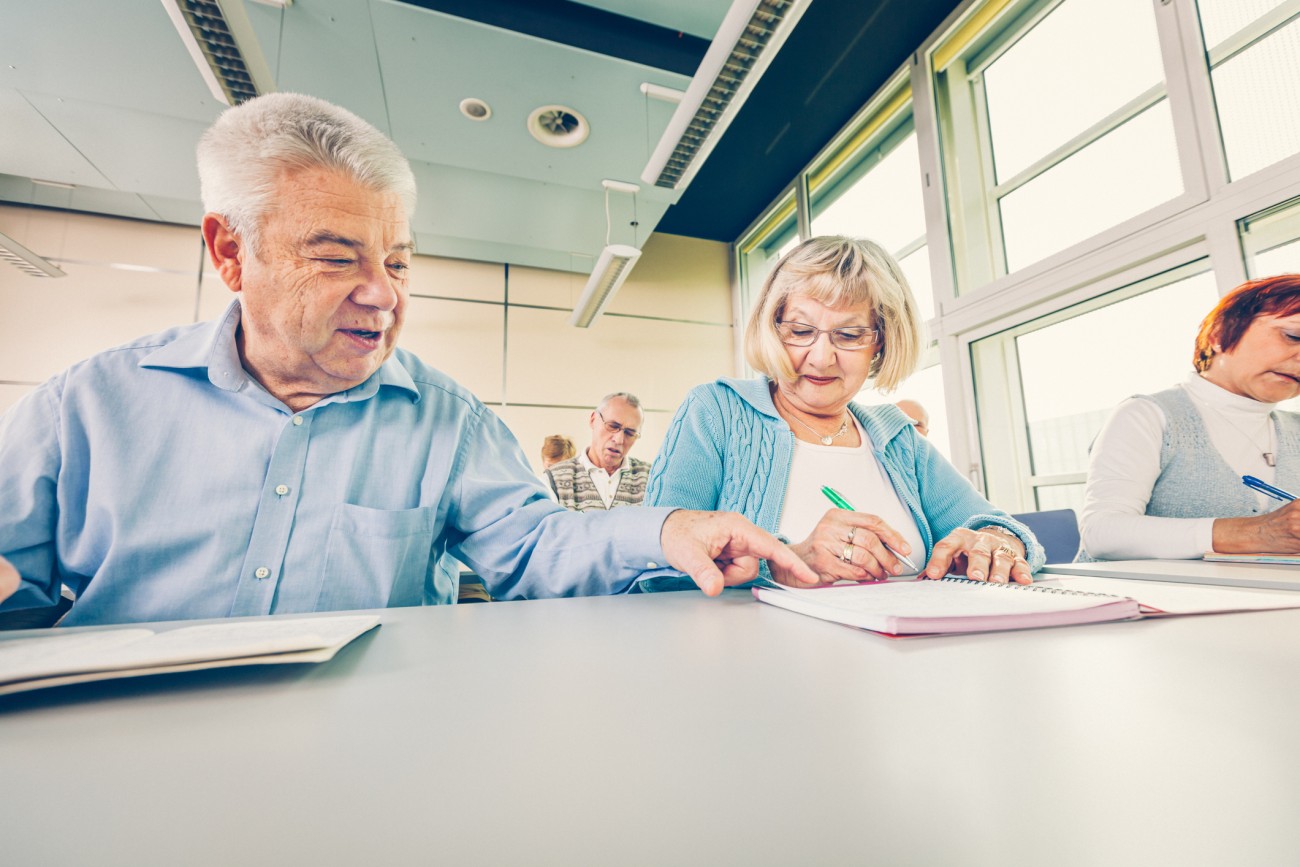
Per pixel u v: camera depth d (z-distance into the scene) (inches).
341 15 91.8
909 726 7.2
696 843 4.5
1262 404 44.9
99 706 8.8
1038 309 94.8
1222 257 71.2
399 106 110.9
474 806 5.3
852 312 37.7
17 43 93.7
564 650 12.8
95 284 141.4
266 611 26.4
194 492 26.4
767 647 12.7
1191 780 5.4
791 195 165.2
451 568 37.4
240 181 24.7
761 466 36.6
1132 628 13.9
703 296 193.6
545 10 101.9
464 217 150.1
